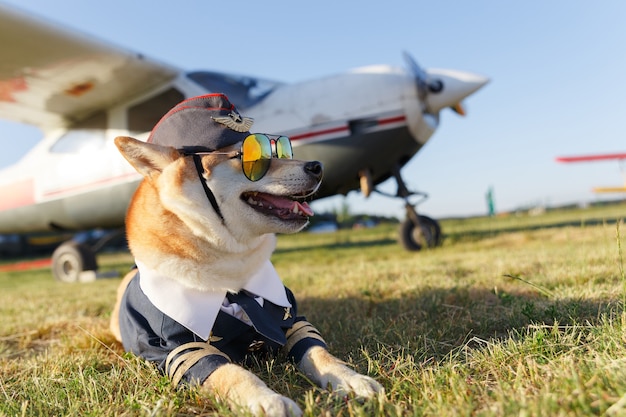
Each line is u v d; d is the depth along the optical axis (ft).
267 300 2.04
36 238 25.70
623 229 5.98
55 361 2.37
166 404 1.61
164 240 1.96
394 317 2.82
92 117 7.27
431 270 4.52
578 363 1.57
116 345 2.69
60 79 6.34
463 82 6.40
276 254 10.20
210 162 2.01
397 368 1.77
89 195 7.09
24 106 7.06
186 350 1.81
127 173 6.79
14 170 7.93
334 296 3.71
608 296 2.60
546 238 7.26
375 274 4.60
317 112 6.23
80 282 7.80
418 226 7.30
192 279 1.91
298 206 2.17
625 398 1.17
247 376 1.62
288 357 2.03
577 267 3.63
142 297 1.98
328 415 1.40
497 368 1.71
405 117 6.27
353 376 1.65
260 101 6.37
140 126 6.70
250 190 2.03
